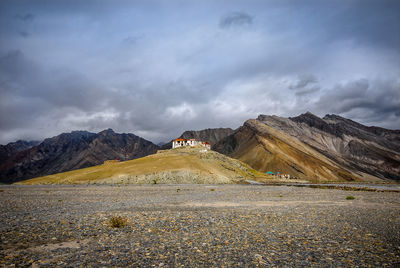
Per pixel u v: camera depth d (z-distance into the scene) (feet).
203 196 168.35
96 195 176.86
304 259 44.73
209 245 52.60
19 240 54.90
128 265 40.93
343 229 67.97
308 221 78.54
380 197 179.11
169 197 160.86
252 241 55.88
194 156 591.78
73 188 273.95
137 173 444.14
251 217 84.33
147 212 94.53
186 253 47.37
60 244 52.26
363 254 47.57
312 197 167.43
